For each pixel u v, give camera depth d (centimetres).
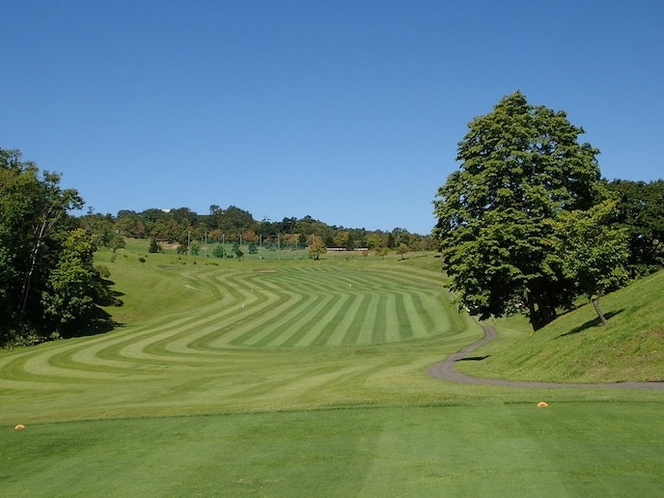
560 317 3488
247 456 1337
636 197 5631
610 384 1962
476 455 1181
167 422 1825
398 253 17888
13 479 1301
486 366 2909
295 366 4125
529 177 3447
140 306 8512
